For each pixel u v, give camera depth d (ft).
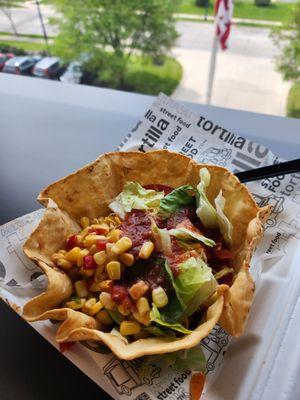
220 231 0.67
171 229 0.64
